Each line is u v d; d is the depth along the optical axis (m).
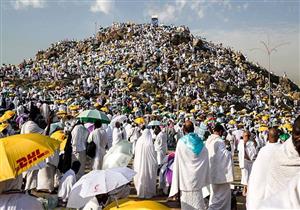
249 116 44.66
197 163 8.95
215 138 9.82
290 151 4.86
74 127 13.46
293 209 2.59
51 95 53.25
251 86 88.81
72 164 12.62
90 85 67.25
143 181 11.93
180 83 77.50
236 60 101.94
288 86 102.94
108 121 14.73
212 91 77.44
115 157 10.17
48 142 5.69
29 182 11.51
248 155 12.57
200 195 8.98
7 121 20.56
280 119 40.62
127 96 59.97
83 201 6.67
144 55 88.44
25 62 94.88
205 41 106.56
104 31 109.88
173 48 96.31
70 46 109.25
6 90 49.44
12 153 5.29
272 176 5.02
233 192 11.63
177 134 29.08
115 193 7.25
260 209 2.66
